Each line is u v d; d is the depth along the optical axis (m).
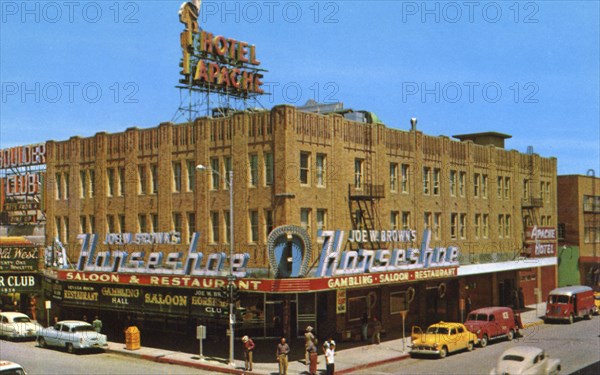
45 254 57.03
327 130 46.19
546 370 33.09
